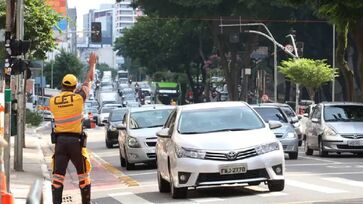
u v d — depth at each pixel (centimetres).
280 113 2639
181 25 7188
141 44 9100
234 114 1497
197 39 8288
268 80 8519
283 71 5891
